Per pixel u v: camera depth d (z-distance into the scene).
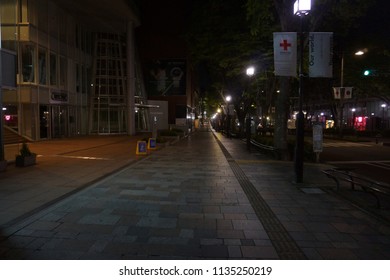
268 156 16.92
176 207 7.04
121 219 6.19
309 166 13.29
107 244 5.00
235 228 5.75
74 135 32.44
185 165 13.32
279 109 15.48
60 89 28.83
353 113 60.38
